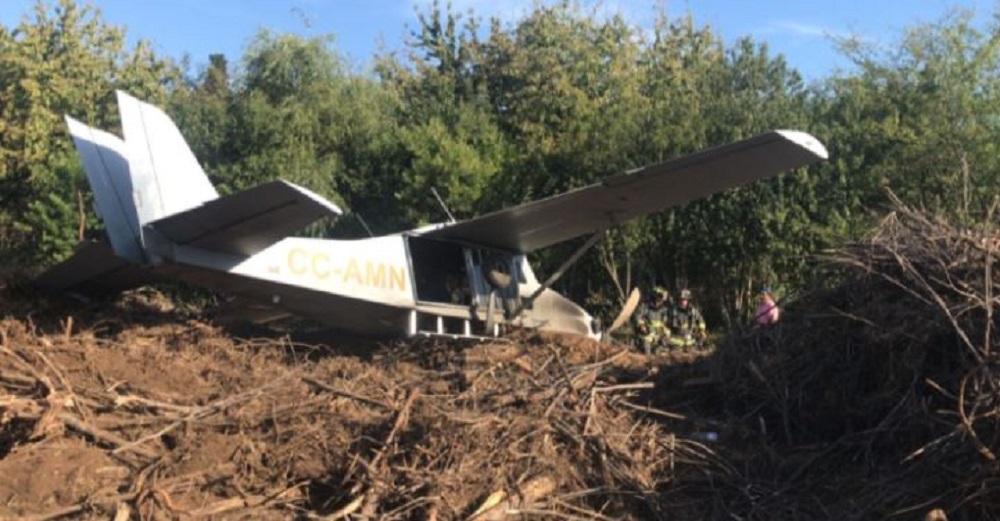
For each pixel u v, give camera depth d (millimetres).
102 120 24750
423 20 35312
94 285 11906
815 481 7285
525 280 13672
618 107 21500
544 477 6617
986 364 6520
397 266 12148
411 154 22484
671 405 8984
